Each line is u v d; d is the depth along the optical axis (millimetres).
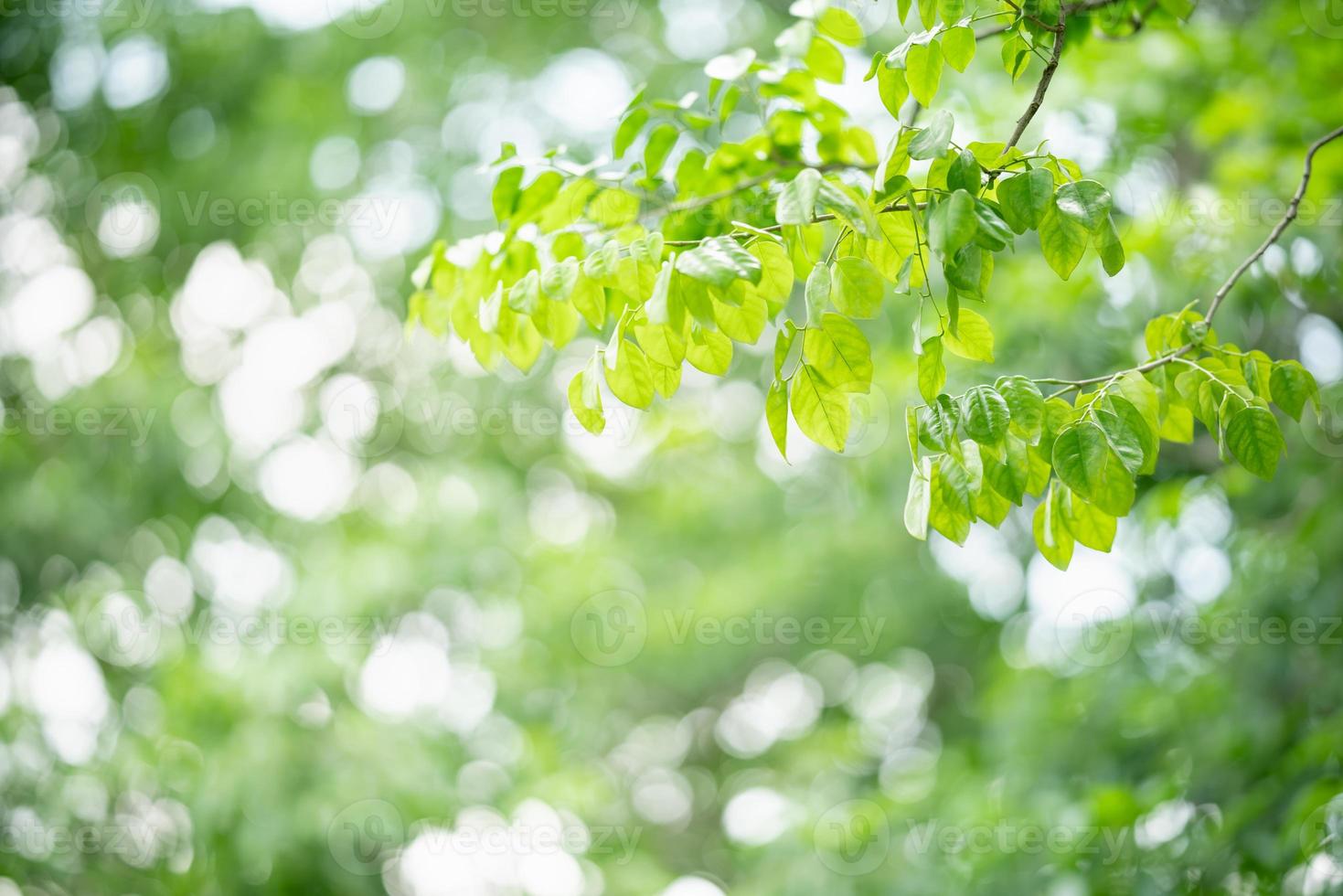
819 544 6090
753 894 4512
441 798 4133
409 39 5223
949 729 7938
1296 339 4020
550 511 6250
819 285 1459
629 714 7812
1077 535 1587
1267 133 3688
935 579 6391
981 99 3648
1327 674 3648
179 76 5141
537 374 5422
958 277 1448
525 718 5207
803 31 2160
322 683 4184
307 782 3961
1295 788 3248
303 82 5117
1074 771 3977
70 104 5172
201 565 4805
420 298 2201
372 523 4867
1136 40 3695
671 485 6297
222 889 3830
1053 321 3561
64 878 4172
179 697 3949
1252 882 3184
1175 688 3787
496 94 5480
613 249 1589
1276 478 3645
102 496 4660
